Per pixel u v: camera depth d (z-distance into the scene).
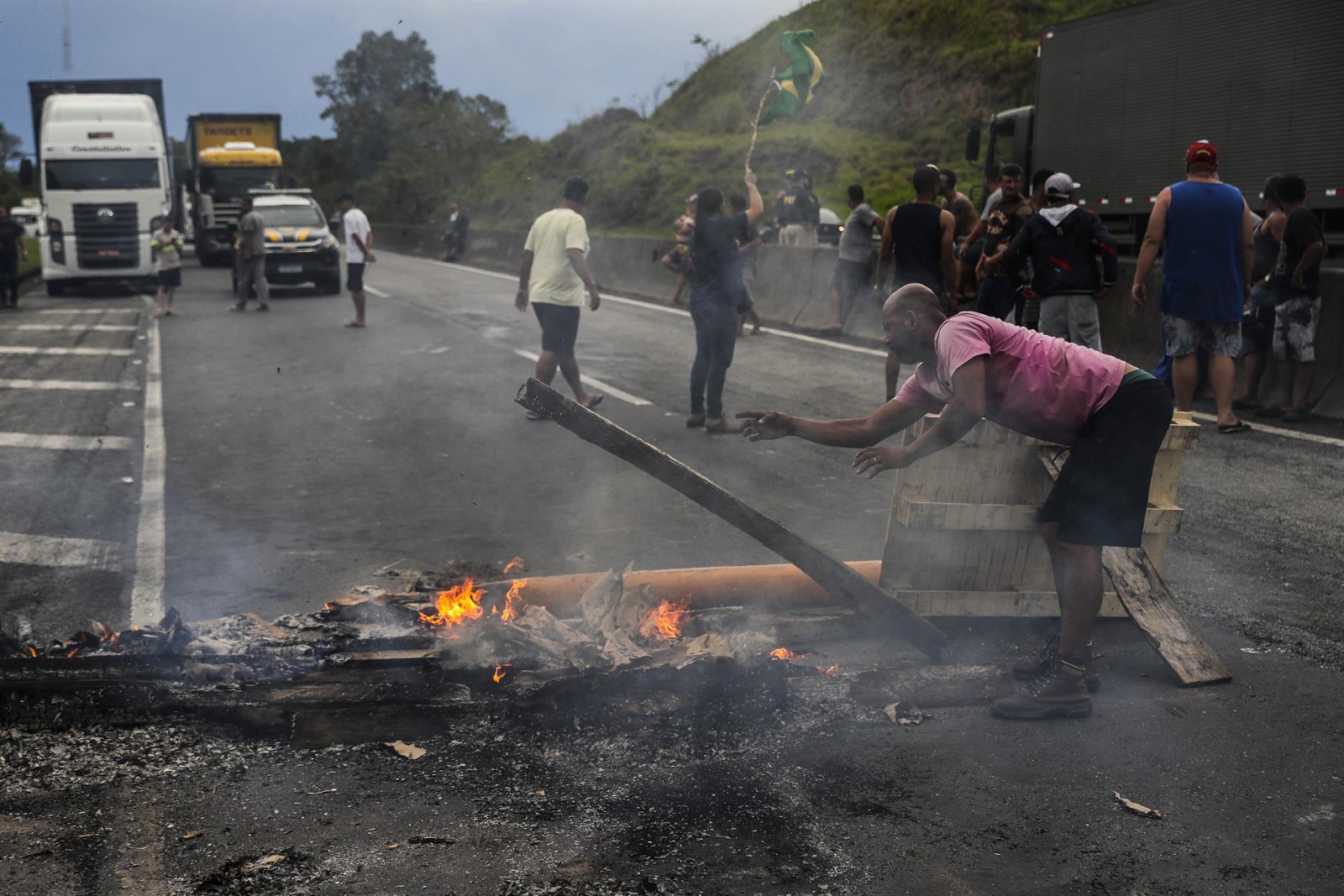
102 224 23.27
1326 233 13.45
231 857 2.90
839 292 14.23
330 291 22.14
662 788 3.24
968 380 3.53
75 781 3.29
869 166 34.47
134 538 5.78
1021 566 4.43
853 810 3.12
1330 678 4.00
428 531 5.87
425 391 10.38
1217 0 14.67
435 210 53.78
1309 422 8.61
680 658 3.83
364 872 2.83
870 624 4.24
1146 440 3.60
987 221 9.94
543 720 3.61
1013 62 36.28
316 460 7.61
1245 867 2.85
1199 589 4.91
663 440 8.05
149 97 25.17
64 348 14.20
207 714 3.65
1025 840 2.97
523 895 2.73
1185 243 8.01
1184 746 3.50
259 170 31.81
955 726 3.63
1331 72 13.06
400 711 3.65
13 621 4.56
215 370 12.01
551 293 8.88
